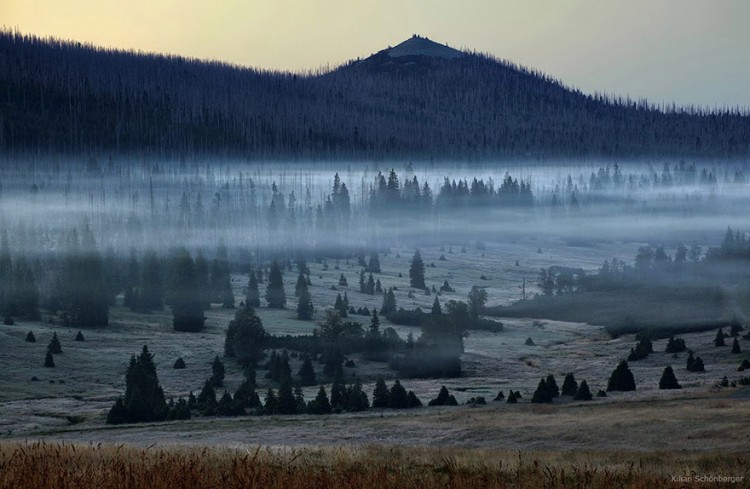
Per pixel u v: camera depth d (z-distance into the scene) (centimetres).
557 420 14300
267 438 13988
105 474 5222
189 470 5225
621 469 6900
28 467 5400
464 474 6241
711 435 12150
